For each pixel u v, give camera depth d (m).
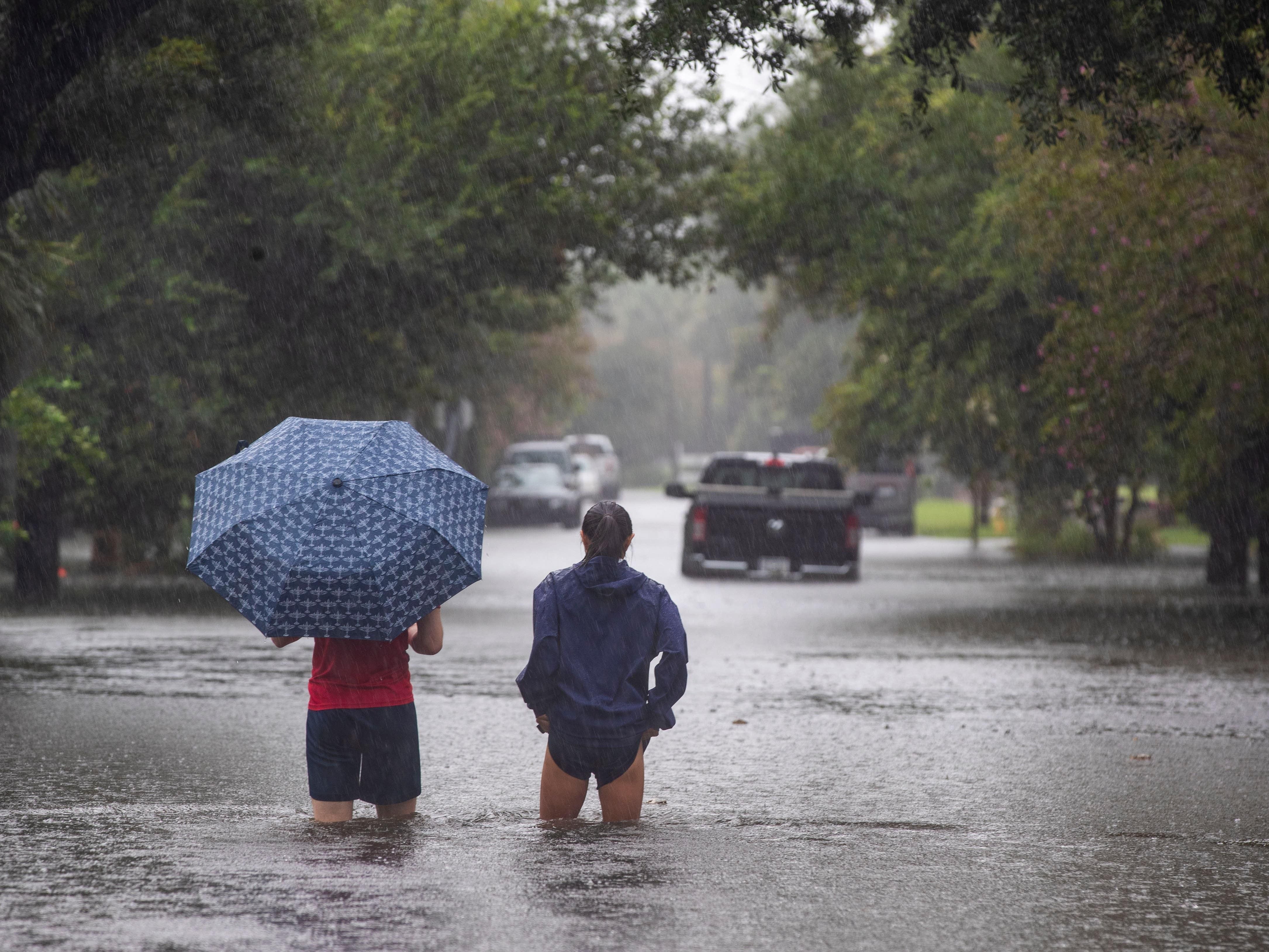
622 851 25.38
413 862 24.36
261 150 83.38
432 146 89.44
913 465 190.12
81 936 19.94
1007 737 41.44
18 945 19.50
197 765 36.22
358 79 88.50
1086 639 69.00
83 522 94.81
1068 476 134.25
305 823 28.62
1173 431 86.06
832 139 96.81
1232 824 29.52
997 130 88.12
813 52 95.06
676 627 26.00
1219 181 64.75
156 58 56.28
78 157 56.53
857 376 139.00
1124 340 69.62
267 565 24.92
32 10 51.19
